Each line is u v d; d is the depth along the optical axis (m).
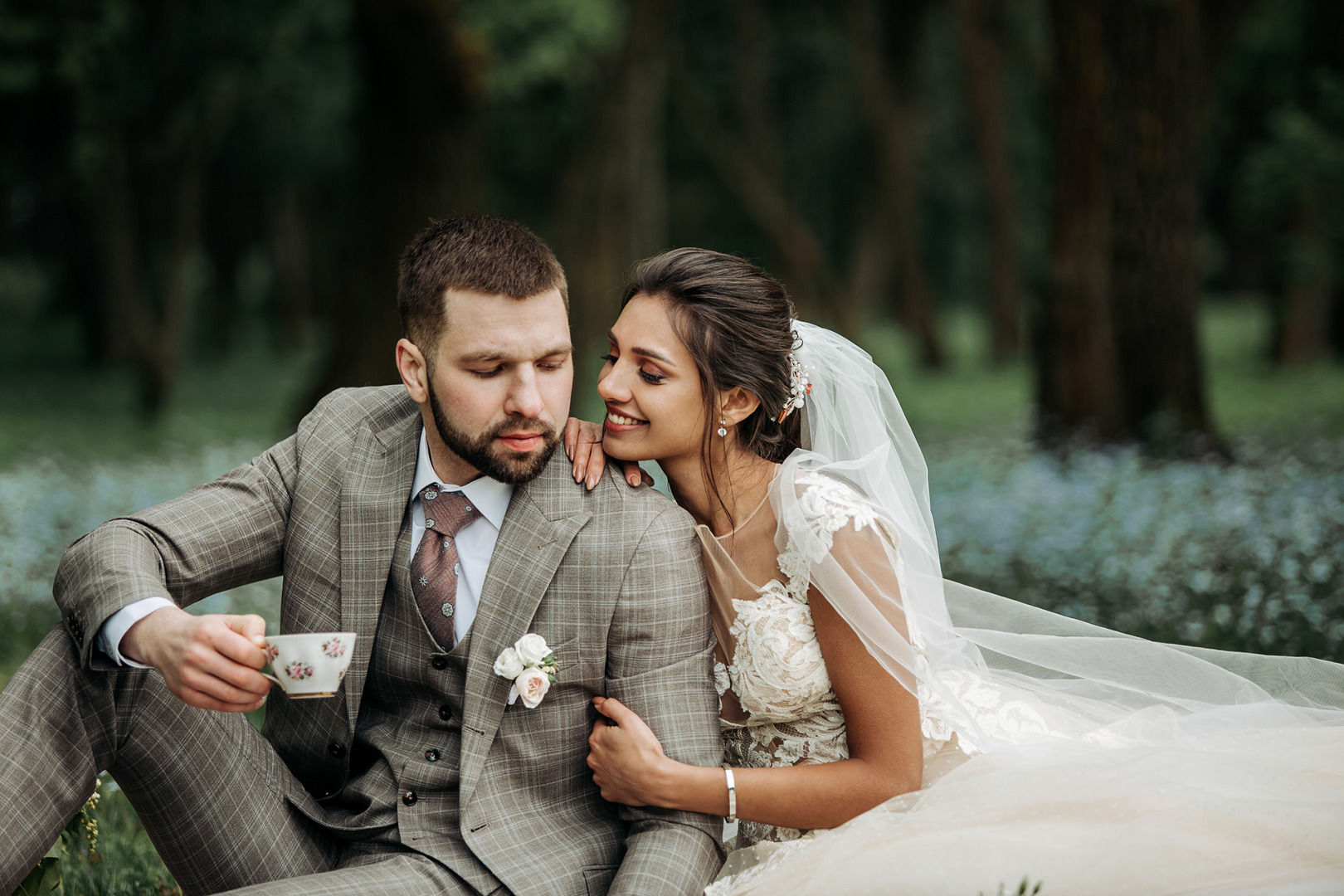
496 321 2.21
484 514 2.40
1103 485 7.62
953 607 3.11
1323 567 5.22
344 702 2.39
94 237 21.34
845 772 2.46
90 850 2.74
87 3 16.66
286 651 2.01
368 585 2.38
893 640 2.44
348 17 17.91
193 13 18.02
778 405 2.64
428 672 2.36
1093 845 2.29
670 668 2.39
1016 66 23.30
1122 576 5.71
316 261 33.41
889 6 23.34
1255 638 4.72
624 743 2.31
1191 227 9.11
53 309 29.36
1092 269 9.19
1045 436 9.36
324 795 2.50
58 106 19.05
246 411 17.67
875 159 24.05
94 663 2.18
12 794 2.12
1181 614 5.09
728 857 2.53
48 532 7.22
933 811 2.39
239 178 26.59
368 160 9.20
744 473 2.66
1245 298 33.59
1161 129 8.95
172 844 2.32
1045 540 6.43
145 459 11.45
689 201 29.17
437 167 9.03
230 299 29.94
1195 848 2.30
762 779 2.37
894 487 2.81
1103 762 2.54
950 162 32.47
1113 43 8.95
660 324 2.52
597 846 2.36
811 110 29.05
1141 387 9.17
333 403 2.57
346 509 2.40
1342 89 14.66
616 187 19.53
